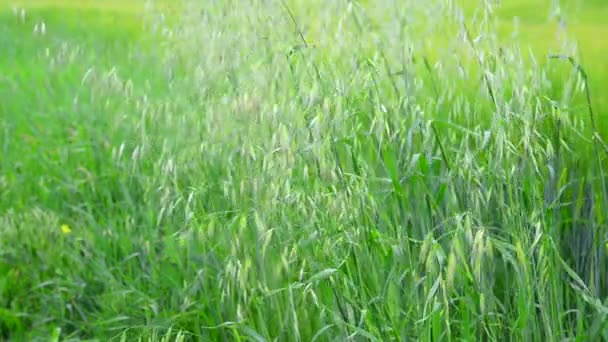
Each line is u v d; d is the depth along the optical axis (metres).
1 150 4.91
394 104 3.00
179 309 3.18
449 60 3.29
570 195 3.03
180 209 3.33
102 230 3.73
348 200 2.60
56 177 4.45
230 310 2.82
